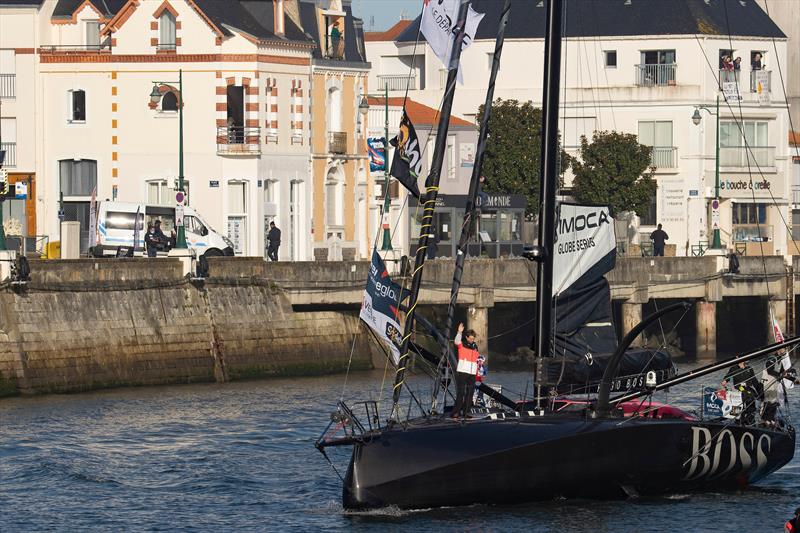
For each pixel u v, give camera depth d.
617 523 97.75
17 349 158.62
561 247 104.56
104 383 165.25
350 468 98.56
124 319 168.12
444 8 100.31
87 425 138.50
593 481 101.00
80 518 101.62
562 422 100.19
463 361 100.94
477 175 102.88
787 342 102.06
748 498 106.38
